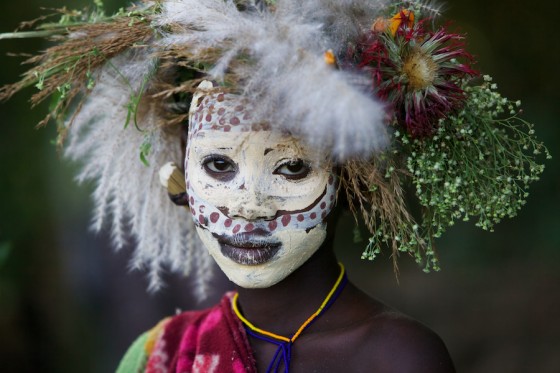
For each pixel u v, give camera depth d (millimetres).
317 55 1706
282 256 1881
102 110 2254
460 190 1937
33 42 5070
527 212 6941
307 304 2004
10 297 5246
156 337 2336
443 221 1972
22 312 5242
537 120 6766
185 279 3900
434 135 1873
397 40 1825
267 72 1685
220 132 1844
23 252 5297
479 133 1929
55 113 2158
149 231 2410
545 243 6895
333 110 1593
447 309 6766
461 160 1903
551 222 6773
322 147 1746
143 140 2240
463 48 1910
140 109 2176
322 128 1619
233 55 1743
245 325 2074
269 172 1854
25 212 5289
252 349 2039
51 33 2188
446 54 1832
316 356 1953
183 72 2066
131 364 2334
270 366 1988
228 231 1870
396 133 1804
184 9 1833
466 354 6172
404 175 1969
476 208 1954
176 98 2154
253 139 1829
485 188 1938
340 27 1809
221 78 1752
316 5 1792
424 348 1903
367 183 1889
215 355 2051
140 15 1979
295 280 1995
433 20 1965
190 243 2445
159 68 2029
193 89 1852
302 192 1862
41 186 5270
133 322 4191
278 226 1863
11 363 5152
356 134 1627
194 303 3930
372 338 1929
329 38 1773
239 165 1854
